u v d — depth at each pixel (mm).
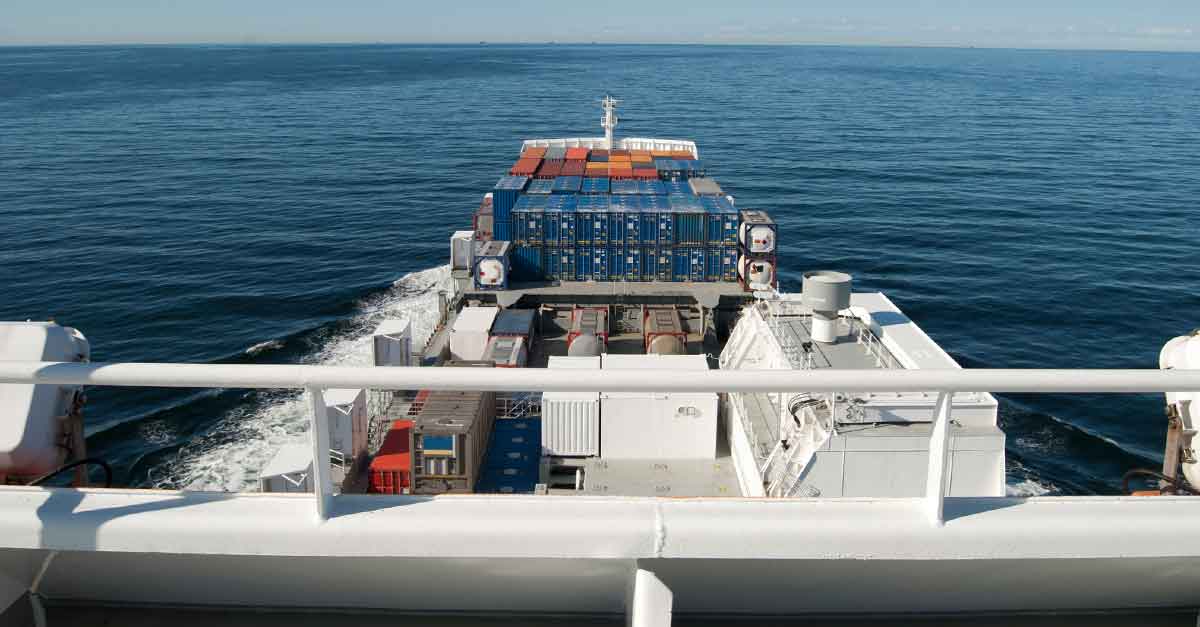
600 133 136625
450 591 5000
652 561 4820
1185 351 7375
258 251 61531
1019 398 35719
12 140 119812
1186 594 5105
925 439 14773
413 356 32031
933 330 46875
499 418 24469
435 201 82812
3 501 4684
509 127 144750
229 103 182000
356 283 53469
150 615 5098
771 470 16609
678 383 4246
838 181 94188
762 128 144500
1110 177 96625
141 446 30906
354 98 199625
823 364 17406
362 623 5051
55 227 67688
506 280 34000
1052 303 51000
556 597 5000
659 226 34719
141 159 105125
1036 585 5027
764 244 33875
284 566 4922
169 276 54438
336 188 88938
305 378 4285
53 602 5152
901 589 5004
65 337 6754
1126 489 7602
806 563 4848
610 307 34219
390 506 4691
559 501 4746
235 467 29375
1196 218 74312
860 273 58469
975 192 87625
